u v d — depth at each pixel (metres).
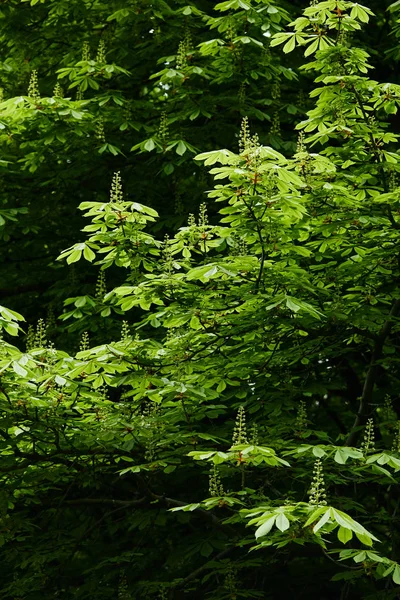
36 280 10.62
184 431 6.93
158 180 10.38
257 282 6.54
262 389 7.51
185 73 9.53
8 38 11.34
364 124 7.39
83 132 9.64
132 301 6.74
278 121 9.79
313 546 6.80
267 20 9.51
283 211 6.20
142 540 9.12
